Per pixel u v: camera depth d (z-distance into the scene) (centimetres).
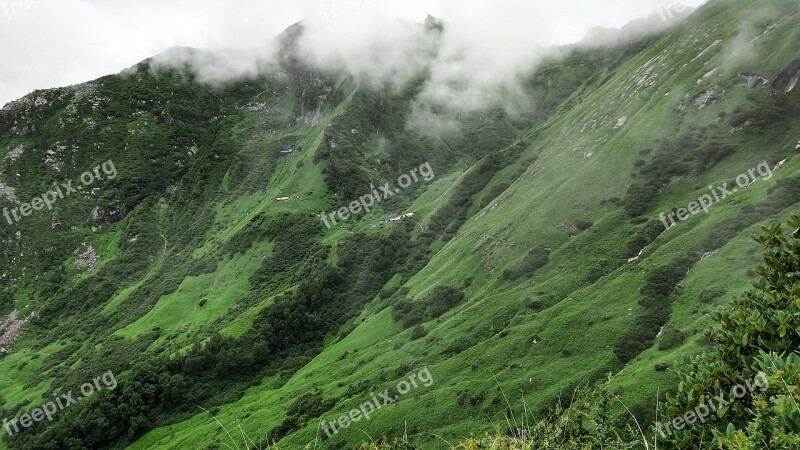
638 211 11119
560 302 9269
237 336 14350
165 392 12800
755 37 13975
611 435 1036
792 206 8494
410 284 14275
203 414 12244
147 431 12225
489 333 9581
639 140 13100
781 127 11225
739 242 8350
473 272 12512
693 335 6812
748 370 812
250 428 9944
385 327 12619
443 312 11769
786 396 606
